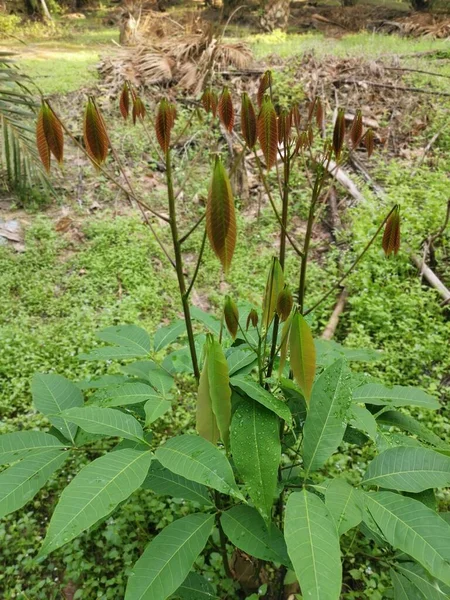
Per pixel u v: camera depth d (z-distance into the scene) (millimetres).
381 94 6668
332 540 1139
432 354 3254
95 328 3631
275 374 1765
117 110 6523
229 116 1259
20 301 4027
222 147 5719
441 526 1214
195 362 1583
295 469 1881
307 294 3934
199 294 4141
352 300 3664
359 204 4758
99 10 16859
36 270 4352
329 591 1043
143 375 1881
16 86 7059
